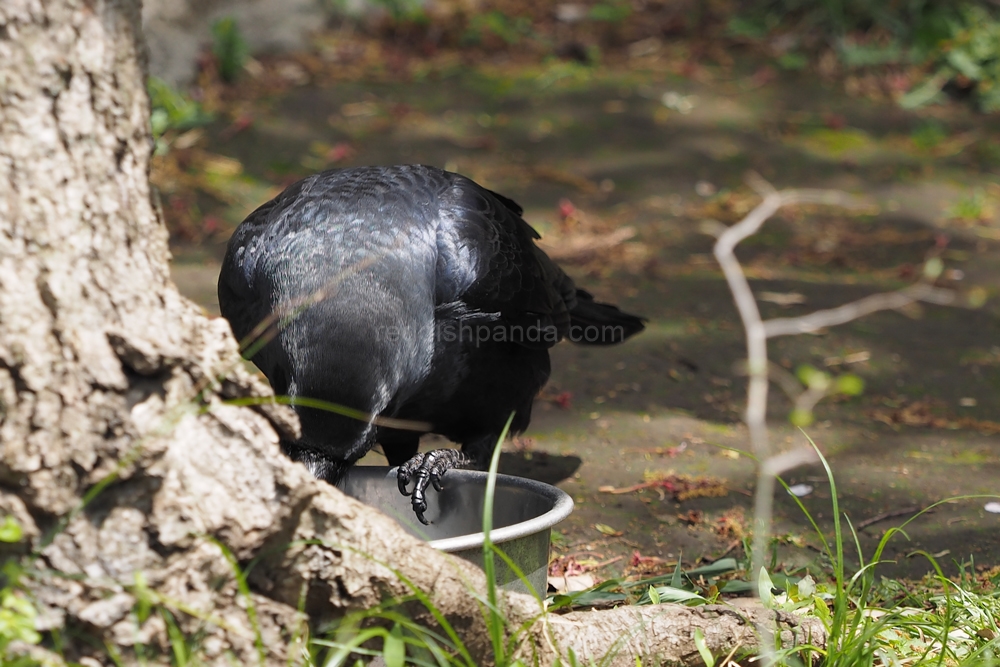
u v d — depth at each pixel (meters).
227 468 4.42
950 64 21.75
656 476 9.05
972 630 5.75
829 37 22.69
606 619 5.34
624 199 17.03
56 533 4.12
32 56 4.09
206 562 4.31
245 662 4.42
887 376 11.69
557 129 19.25
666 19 23.69
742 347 12.27
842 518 8.33
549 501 6.24
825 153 19.12
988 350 12.59
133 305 4.37
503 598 5.04
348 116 18.98
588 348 12.31
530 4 24.11
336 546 4.66
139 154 4.50
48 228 4.16
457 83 20.66
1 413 4.02
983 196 17.81
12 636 3.86
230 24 19.33
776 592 6.60
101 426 4.16
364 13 22.47
